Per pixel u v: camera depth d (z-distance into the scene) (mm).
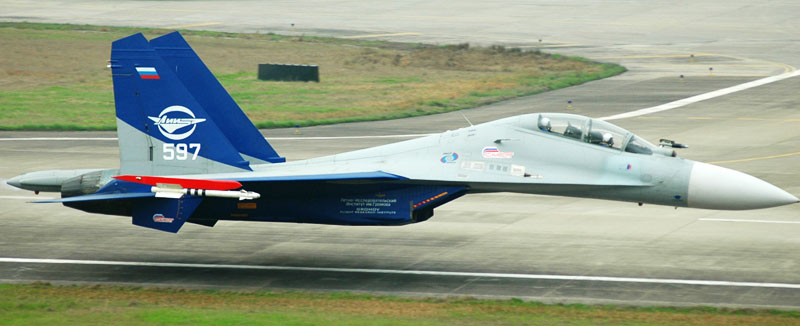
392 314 57562
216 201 73188
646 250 80062
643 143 71562
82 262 76812
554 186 71000
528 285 69375
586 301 64688
